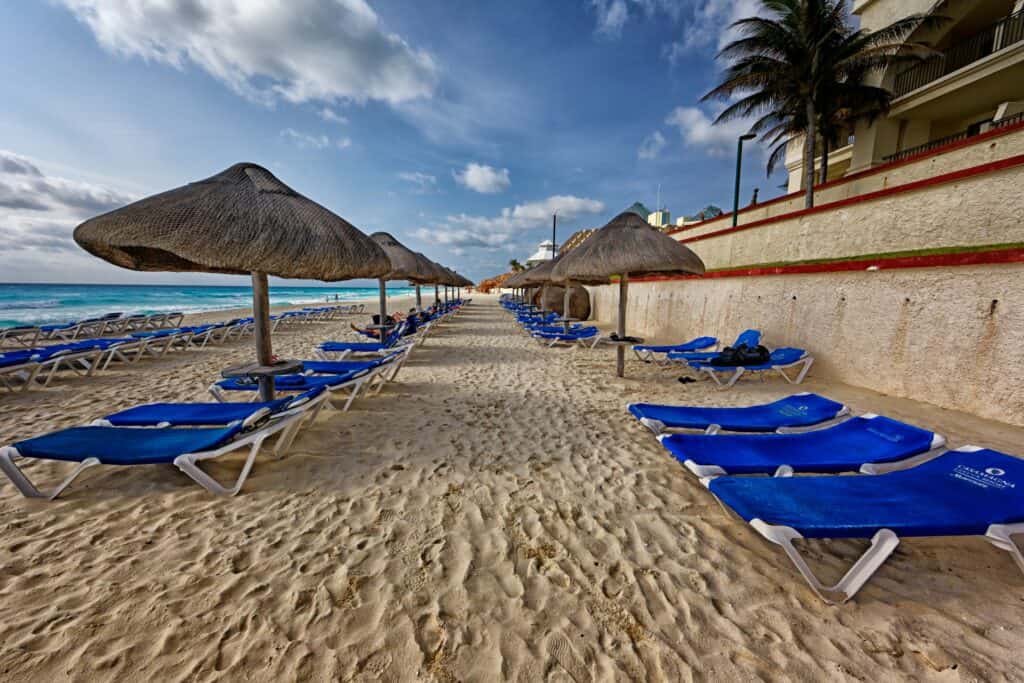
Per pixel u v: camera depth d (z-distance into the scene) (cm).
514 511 251
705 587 188
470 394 516
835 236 717
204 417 312
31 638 156
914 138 1305
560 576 196
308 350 889
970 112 1223
